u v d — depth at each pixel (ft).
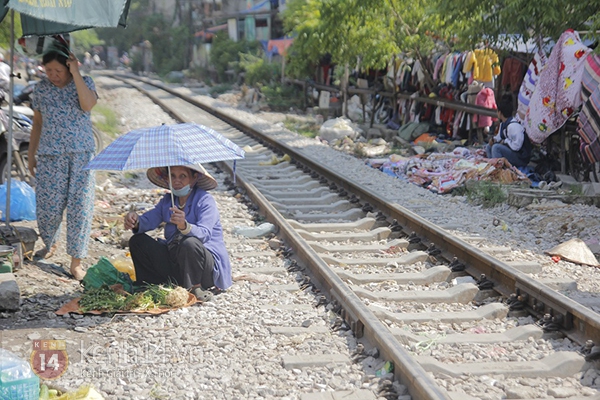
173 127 19.45
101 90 132.05
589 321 16.85
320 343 17.19
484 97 53.62
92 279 20.85
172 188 20.12
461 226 30.19
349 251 26.25
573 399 14.29
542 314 18.93
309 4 84.99
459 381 15.16
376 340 16.29
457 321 19.13
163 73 219.61
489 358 16.48
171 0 249.34
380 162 47.88
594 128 35.50
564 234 29.17
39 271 23.08
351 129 62.39
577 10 40.24
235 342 17.35
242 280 22.45
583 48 36.45
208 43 189.98
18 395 13.75
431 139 56.80
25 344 17.08
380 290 21.88
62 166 22.15
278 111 95.71
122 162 18.54
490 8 42.98
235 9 195.00
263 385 14.97
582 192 35.68
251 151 54.90
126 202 34.91
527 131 40.57
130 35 253.24
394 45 61.98
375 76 75.92
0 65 36.52
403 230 28.81
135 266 21.22
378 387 14.62
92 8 18.62
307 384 15.01
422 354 16.75
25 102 41.88
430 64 63.16
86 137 22.21
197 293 20.40
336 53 67.72
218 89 136.77
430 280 22.84
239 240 27.55
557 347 17.15
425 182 41.06
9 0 17.65
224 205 33.96
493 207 34.68
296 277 22.77
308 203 35.27
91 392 14.20
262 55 151.12
